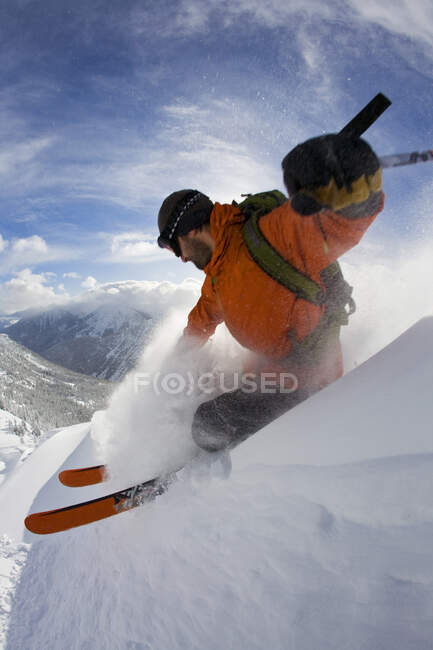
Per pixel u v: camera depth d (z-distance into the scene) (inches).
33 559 187.2
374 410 65.2
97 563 124.3
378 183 44.1
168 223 74.3
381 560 49.1
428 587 43.4
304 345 70.7
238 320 71.4
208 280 84.9
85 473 108.4
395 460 55.6
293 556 60.2
